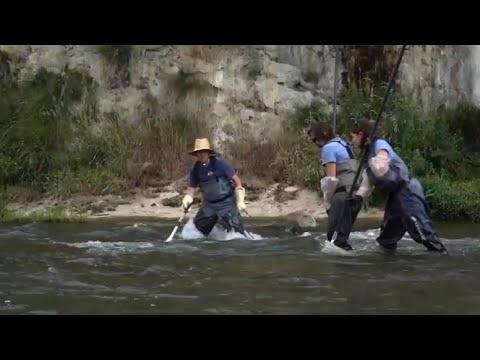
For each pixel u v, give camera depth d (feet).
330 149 23.49
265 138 40.29
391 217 23.12
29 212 34.86
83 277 19.10
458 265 20.72
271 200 36.78
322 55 42.04
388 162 22.63
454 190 33.88
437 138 37.81
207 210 28.12
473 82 41.34
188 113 41.14
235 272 19.77
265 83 41.60
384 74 41.47
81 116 41.01
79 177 37.83
